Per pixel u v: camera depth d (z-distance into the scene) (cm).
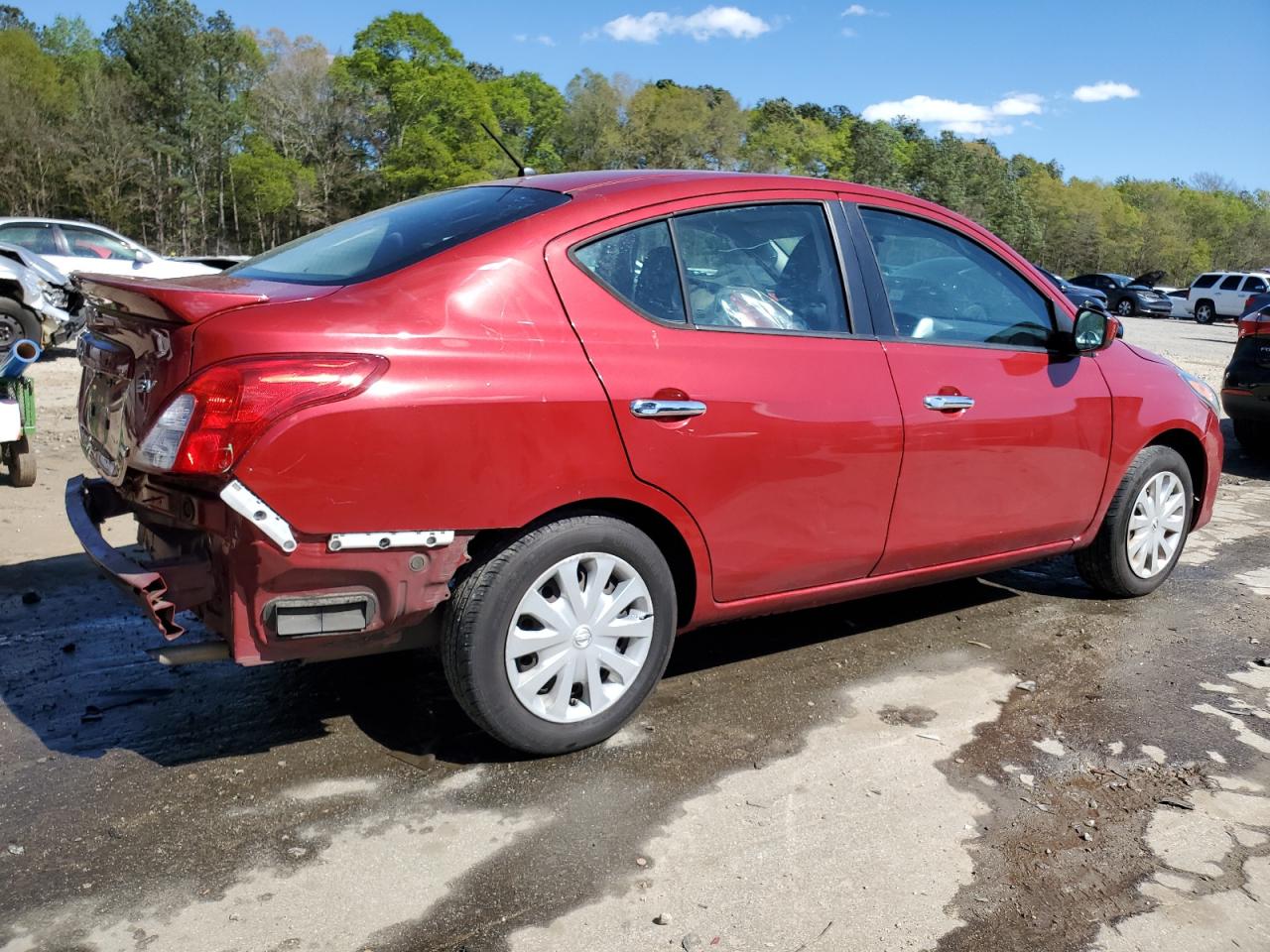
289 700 345
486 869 253
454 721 332
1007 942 231
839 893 247
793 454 327
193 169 9350
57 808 275
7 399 593
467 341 273
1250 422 872
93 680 357
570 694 303
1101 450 425
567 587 296
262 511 247
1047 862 262
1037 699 362
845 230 358
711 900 243
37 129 7212
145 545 310
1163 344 2323
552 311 289
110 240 1480
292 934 227
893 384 352
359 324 262
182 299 251
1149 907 245
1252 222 13388
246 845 260
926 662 393
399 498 261
